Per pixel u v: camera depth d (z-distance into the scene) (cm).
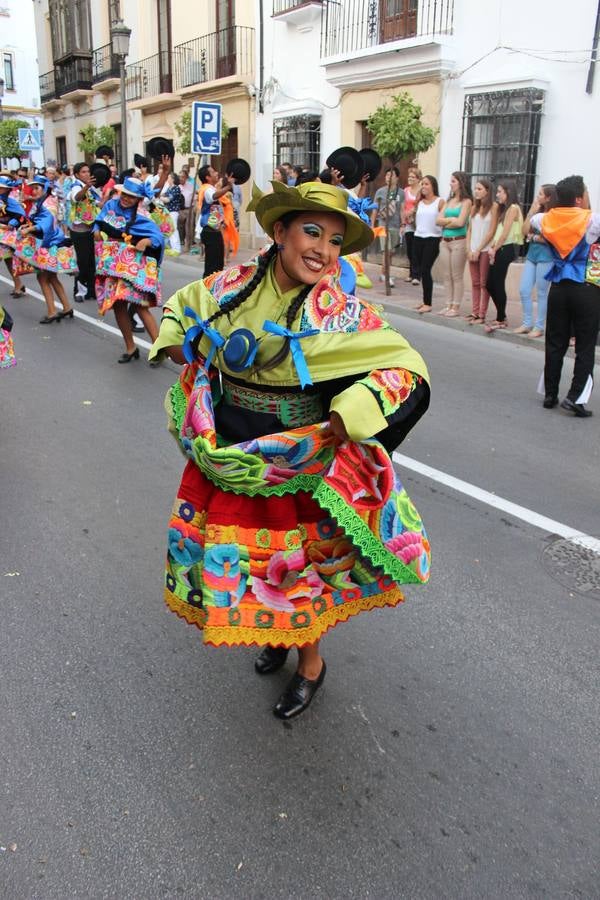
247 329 249
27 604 360
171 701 299
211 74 2023
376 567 272
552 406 686
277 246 252
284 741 281
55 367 777
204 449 244
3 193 992
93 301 1146
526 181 1180
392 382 238
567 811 255
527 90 1148
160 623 348
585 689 314
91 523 440
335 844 240
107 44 2606
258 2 1767
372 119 1156
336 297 250
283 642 261
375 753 277
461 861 236
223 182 1381
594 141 1102
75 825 243
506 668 325
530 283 924
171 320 270
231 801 254
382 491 249
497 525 455
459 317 1033
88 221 1111
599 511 478
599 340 883
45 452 547
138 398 678
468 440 598
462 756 277
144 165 1486
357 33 1495
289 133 1708
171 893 222
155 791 257
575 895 226
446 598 376
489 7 1205
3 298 1181
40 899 219
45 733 280
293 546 258
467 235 1012
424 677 319
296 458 250
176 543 267
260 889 224
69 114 3061
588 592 385
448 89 1297
